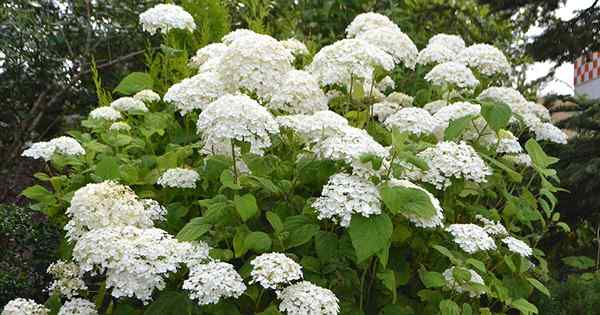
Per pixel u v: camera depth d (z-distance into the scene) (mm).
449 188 3115
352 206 2539
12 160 5965
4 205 4012
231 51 3297
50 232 3994
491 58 4211
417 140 3561
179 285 2793
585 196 4684
